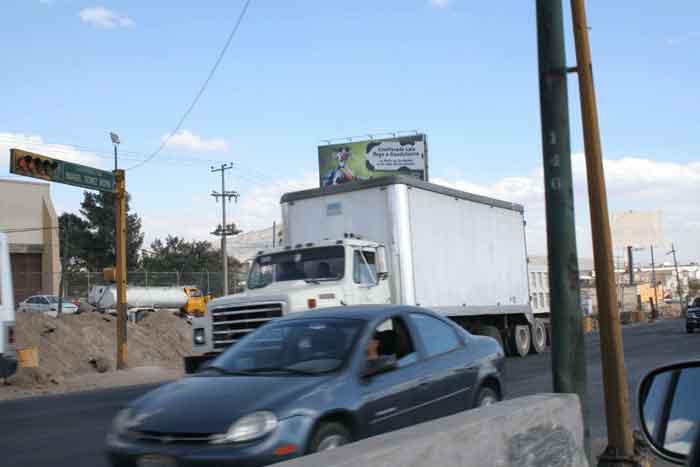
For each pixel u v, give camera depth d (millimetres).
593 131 6355
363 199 17000
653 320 69938
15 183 56906
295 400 5906
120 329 23219
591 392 13078
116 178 23438
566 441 5152
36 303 47875
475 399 7754
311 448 5793
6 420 12398
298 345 6938
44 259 57656
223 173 70250
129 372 22453
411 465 3621
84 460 8695
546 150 6543
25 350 20781
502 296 21406
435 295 17625
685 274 162000
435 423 4199
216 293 59906
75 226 83875
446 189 18719
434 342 7598
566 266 6426
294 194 17922
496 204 21609
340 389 6258
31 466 8422
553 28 6547
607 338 6164
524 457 4594
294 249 15391
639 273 153375
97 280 57594
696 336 33438
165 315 32656
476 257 20094
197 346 14195
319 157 57312
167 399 6238
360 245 15219
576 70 6480
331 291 14273
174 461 5613
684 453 3461
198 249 95375
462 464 4000
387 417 6566
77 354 24812
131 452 5812
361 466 3336
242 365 6883
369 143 56219
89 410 13461
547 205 6535
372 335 6953
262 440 5586
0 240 15320
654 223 84562
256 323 13812
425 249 17406
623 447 6070
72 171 21609
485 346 8281
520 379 15750
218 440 5594
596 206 6281
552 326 6445
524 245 23469
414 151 55406
